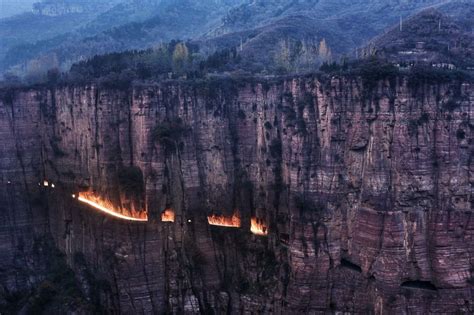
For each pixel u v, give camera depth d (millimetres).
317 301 113938
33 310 120625
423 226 110188
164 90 125000
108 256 120812
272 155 123625
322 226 114875
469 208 109688
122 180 123562
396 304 108562
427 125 110000
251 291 120500
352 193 114188
